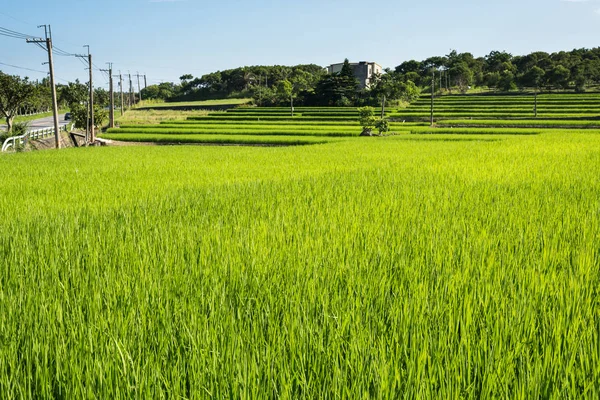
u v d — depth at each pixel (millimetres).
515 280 4414
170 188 12109
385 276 4348
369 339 3033
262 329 3230
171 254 5273
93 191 11781
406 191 10641
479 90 151125
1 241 6262
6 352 2910
